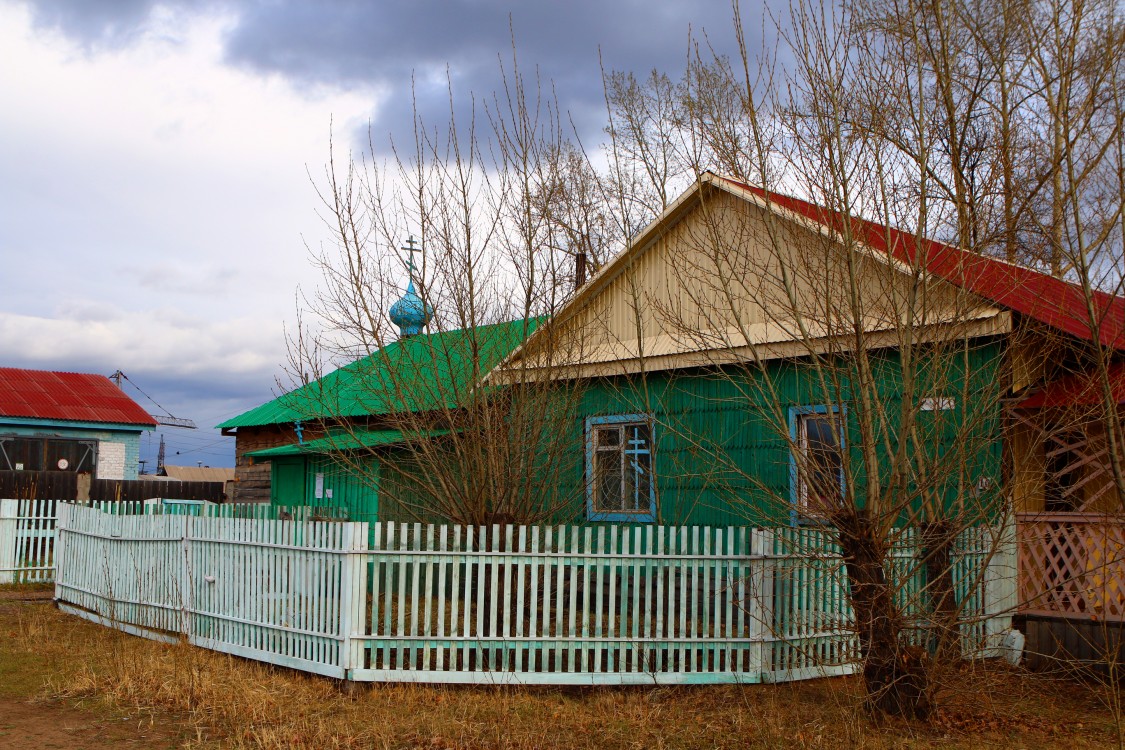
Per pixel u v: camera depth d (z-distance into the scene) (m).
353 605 9.15
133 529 12.30
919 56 8.09
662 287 14.09
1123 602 9.53
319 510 17.62
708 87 9.53
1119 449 8.45
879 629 8.05
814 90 8.45
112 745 7.52
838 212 8.55
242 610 10.38
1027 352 10.21
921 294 8.83
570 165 16.20
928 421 9.91
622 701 8.79
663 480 13.72
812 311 8.84
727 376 9.66
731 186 12.67
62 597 14.20
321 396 13.26
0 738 7.65
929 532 8.63
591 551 9.33
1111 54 7.64
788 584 9.52
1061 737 7.92
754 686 9.28
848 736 7.62
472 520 11.60
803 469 8.55
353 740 7.59
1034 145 11.61
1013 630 10.22
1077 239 7.83
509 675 9.12
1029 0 8.69
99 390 31.81
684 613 9.35
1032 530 10.35
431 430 12.37
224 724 8.06
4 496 20.88
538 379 12.29
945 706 8.59
